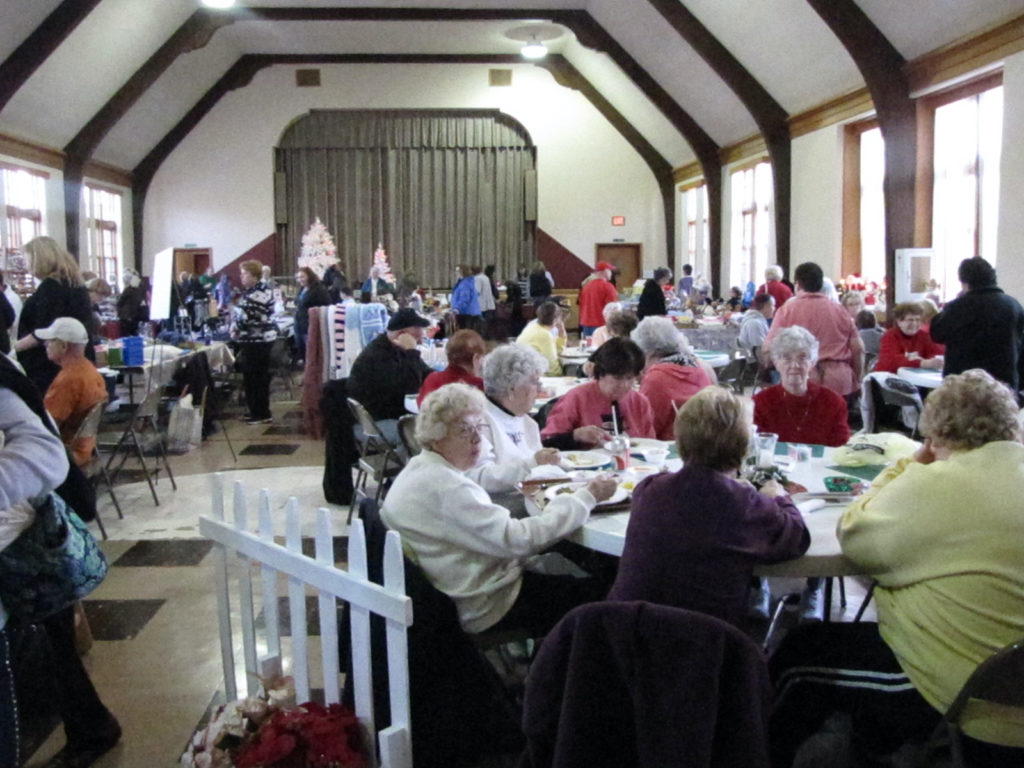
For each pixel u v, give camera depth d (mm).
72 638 2312
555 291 16531
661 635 1430
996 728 1677
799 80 10055
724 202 13852
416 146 16281
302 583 2164
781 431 3236
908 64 7992
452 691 2105
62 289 4914
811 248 10648
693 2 10172
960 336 4551
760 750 1428
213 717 2146
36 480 1793
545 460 2686
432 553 2176
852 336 4996
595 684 1480
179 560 3951
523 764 1659
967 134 7805
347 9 12547
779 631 3084
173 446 6398
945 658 1743
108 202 14805
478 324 13008
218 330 9148
